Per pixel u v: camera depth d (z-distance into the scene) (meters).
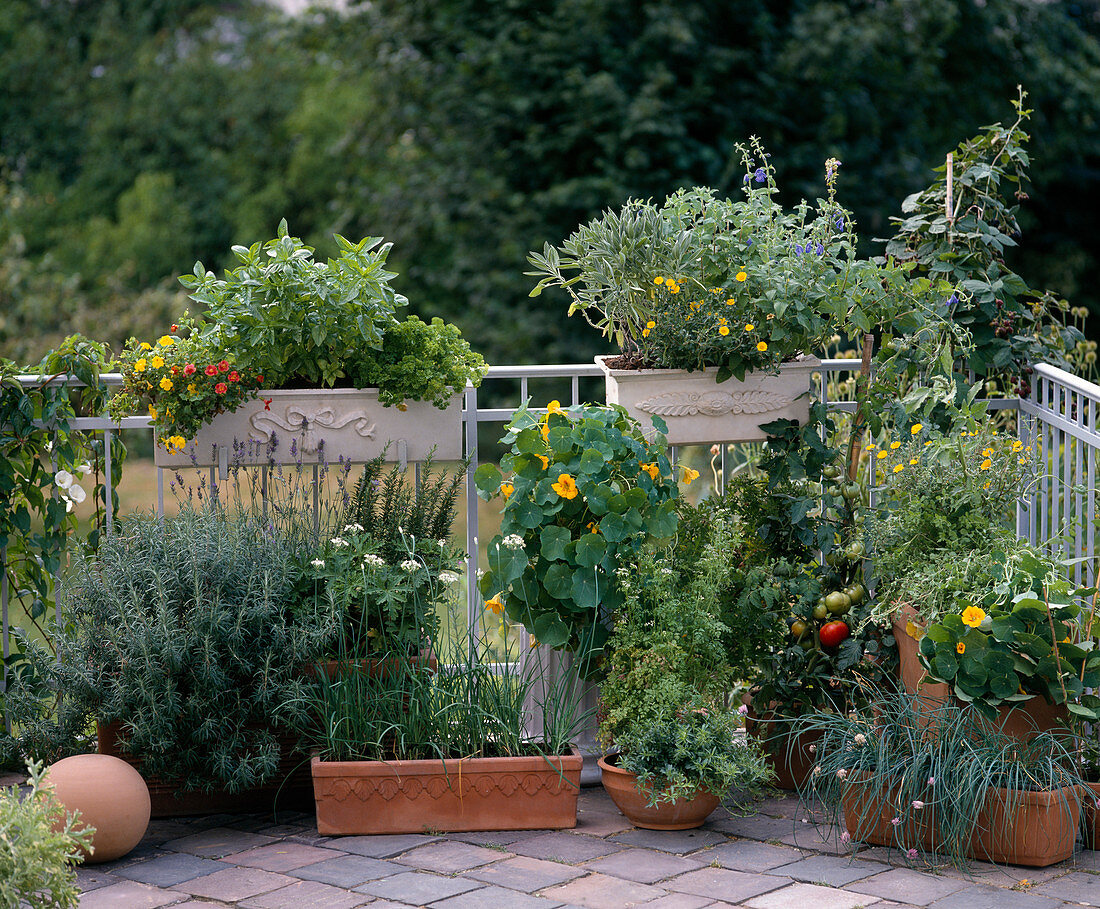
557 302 13.17
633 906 2.97
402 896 3.04
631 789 3.49
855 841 3.41
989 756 3.23
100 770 3.27
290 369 3.98
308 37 15.86
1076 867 3.23
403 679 3.61
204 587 3.59
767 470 4.15
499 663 3.81
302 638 3.51
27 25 18.77
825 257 4.12
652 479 3.80
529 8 13.04
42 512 4.13
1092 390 4.04
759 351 3.96
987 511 3.83
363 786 3.46
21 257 16.38
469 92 13.55
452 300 13.96
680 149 12.09
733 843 3.42
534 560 3.76
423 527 3.97
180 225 17.47
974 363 4.46
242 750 3.61
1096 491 4.27
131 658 3.44
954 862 3.25
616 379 4.02
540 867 3.23
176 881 3.16
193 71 18.27
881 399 4.20
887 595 3.77
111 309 13.51
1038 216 14.54
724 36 12.71
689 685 3.60
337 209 15.39
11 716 4.02
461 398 4.10
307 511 3.96
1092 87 13.80
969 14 13.33
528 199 13.17
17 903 2.60
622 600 3.71
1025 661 3.29
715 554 3.70
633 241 3.96
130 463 13.52
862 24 12.53
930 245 4.68
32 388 4.05
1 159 16.81
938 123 13.78
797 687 3.88
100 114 18.34
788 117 12.69
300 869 3.23
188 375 3.81
